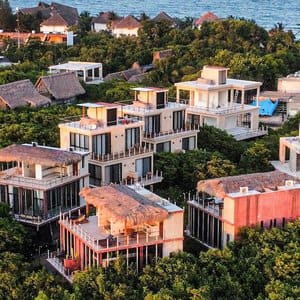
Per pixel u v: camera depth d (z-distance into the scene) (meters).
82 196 56.41
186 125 79.50
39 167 60.69
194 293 45.16
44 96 99.19
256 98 97.12
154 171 70.50
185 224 60.69
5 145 72.88
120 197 51.88
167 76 122.19
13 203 60.62
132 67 132.88
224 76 92.38
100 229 52.03
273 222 54.97
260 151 74.75
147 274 47.66
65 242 53.94
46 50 139.38
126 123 69.81
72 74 106.81
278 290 46.56
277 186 55.97
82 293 46.34
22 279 48.03
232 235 53.66
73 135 68.25
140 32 146.50
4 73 108.00
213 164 69.88
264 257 50.41
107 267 48.16
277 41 141.12
